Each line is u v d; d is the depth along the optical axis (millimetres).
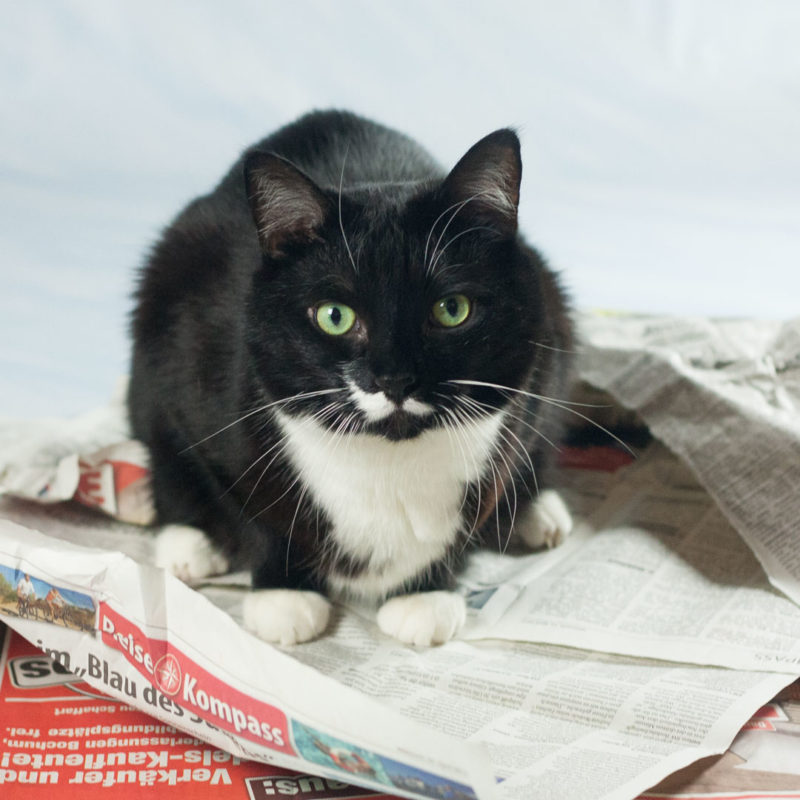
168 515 1232
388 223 957
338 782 831
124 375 1567
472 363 961
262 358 986
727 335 1528
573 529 1292
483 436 1021
